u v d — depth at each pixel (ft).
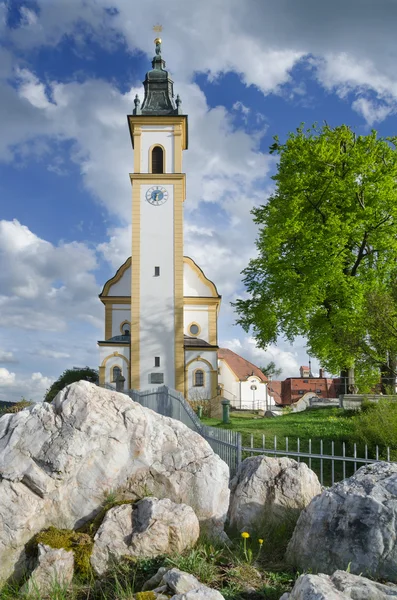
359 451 41.81
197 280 151.74
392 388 73.05
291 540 20.27
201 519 21.85
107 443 21.65
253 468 24.81
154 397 69.82
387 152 88.43
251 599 16.75
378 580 17.34
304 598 13.92
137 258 129.49
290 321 91.97
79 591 17.97
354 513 18.52
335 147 88.02
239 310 101.76
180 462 22.68
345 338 74.28
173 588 16.11
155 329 126.62
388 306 65.31
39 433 21.01
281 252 93.56
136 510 20.30
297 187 88.38
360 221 84.33
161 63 143.64
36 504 20.08
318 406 81.15
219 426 67.87
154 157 135.33
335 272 83.46
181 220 131.13
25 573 18.97
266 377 208.23
